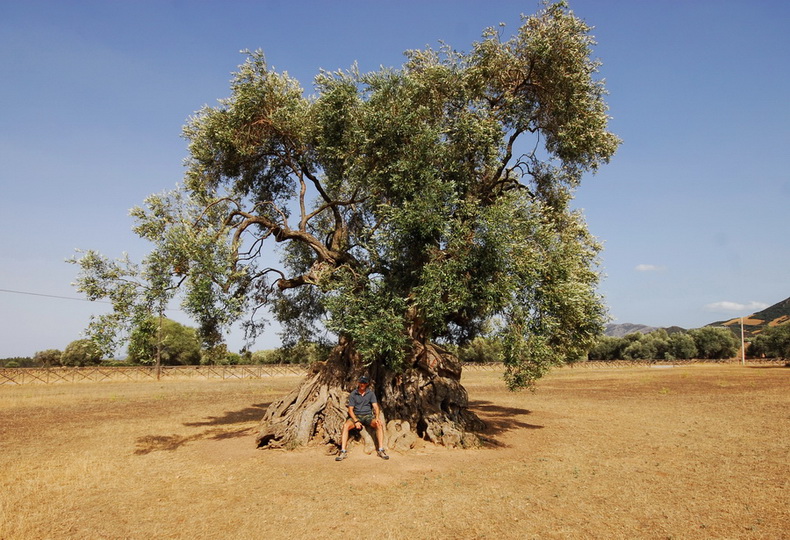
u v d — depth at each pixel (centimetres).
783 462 1097
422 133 1217
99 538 660
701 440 1386
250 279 1445
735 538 651
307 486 894
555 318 1223
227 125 1359
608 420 1831
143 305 1156
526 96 1495
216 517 738
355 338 1136
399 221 1147
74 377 4553
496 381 4303
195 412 2152
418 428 1334
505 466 1062
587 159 1521
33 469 1059
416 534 664
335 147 1374
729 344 9100
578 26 1355
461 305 1130
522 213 1207
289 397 1446
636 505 792
